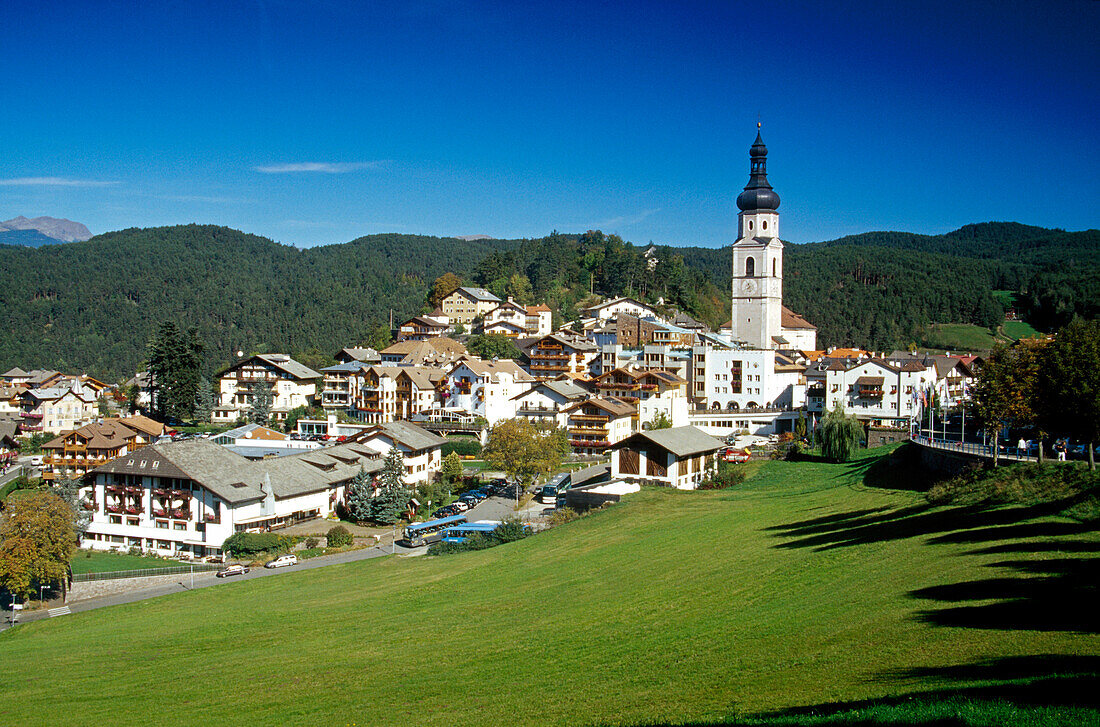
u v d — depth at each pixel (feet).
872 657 114.62
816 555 186.29
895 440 413.80
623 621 162.20
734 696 111.55
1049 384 225.15
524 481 393.50
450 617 188.65
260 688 150.82
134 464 339.16
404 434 433.89
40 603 268.62
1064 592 125.29
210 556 318.65
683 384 564.71
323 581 263.29
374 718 127.24
